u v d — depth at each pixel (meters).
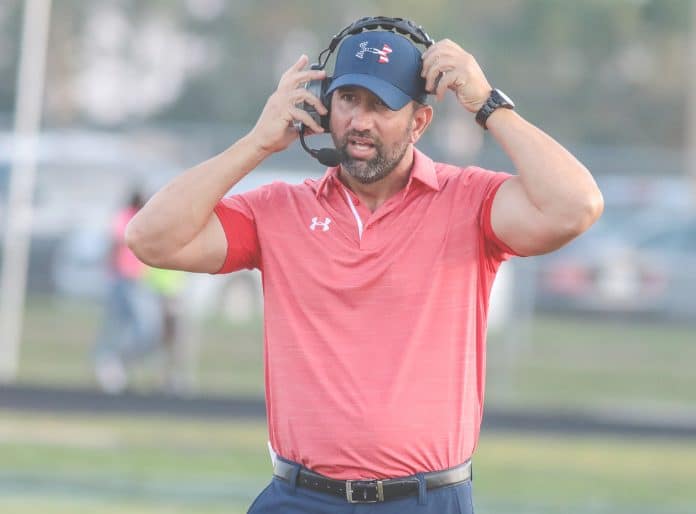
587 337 62.25
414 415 14.40
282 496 14.88
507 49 136.12
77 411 48.81
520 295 60.50
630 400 55.19
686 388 59.31
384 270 14.49
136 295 52.19
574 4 135.38
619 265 63.81
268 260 14.94
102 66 149.38
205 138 89.44
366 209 14.78
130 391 50.44
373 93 14.09
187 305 57.88
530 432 47.69
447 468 14.63
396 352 14.44
